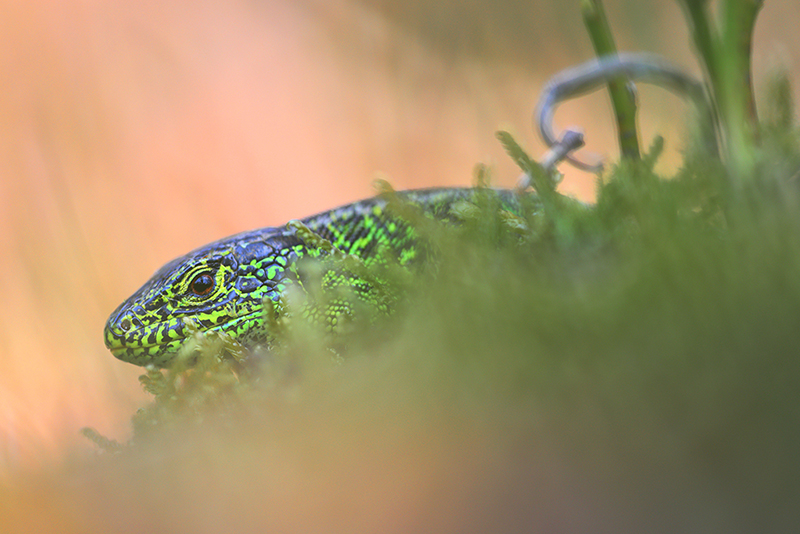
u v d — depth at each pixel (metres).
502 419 0.42
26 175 1.21
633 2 1.21
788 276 0.43
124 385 0.50
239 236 0.46
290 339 0.45
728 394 0.38
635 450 0.38
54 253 1.02
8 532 0.43
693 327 0.43
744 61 0.45
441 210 0.46
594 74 0.46
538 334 0.43
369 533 0.40
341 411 0.43
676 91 0.46
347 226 0.46
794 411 0.36
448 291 0.44
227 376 0.45
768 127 0.45
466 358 0.43
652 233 0.44
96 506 0.43
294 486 0.43
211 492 0.43
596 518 0.36
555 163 0.46
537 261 0.44
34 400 0.66
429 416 0.43
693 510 0.35
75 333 0.87
